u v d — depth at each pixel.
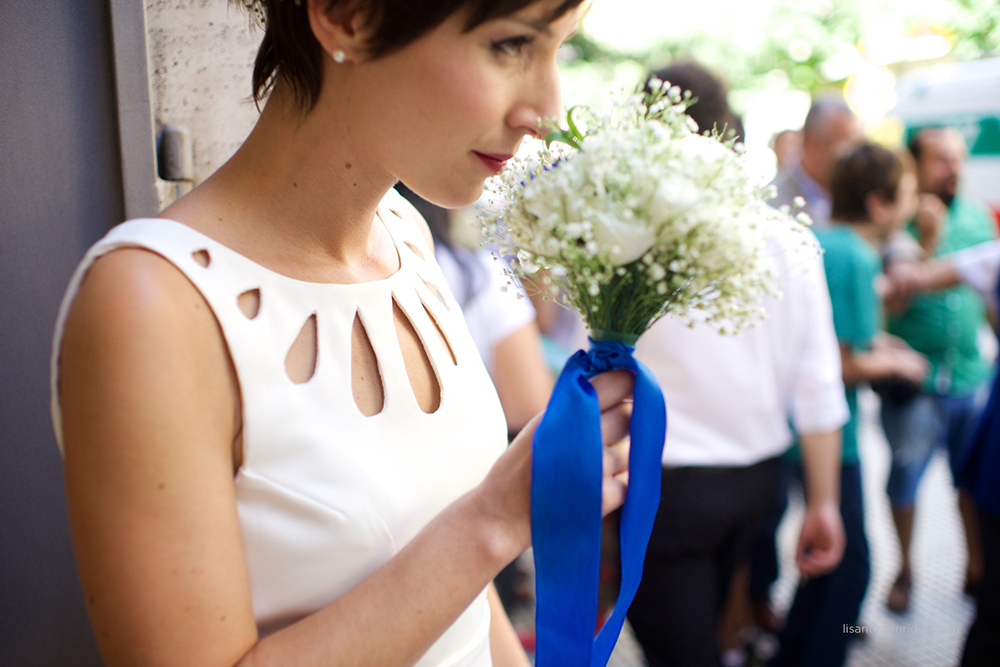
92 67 1.23
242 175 0.79
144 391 0.63
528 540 0.73
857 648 3.16
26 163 1.17
